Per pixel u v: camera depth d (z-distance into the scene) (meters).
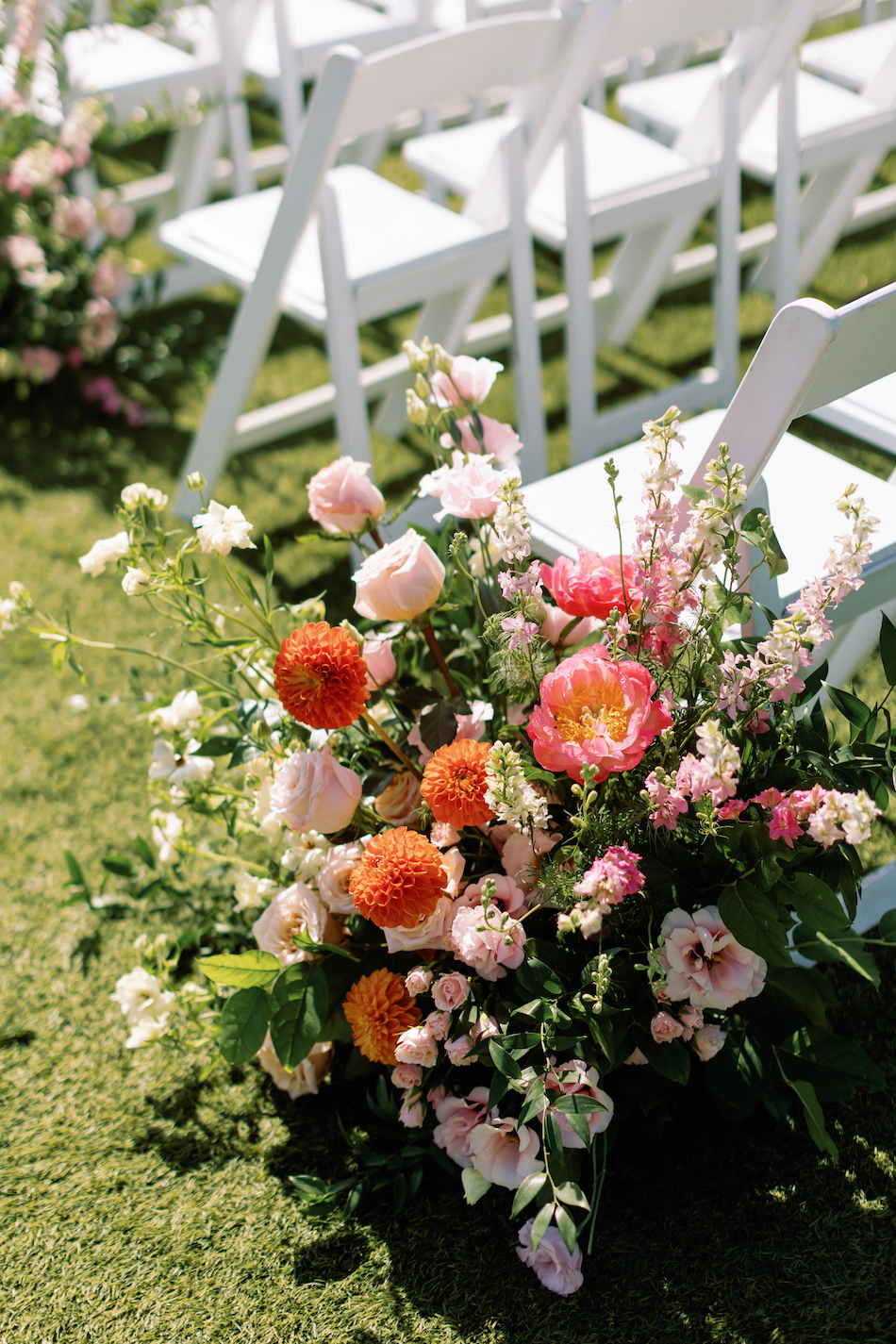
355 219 2.11
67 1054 1.47
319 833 1.27
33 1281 1.23
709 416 1.72
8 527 2.39
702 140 2.24
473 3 2.57
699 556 1.09
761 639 1.14
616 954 1.13
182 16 3.15
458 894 1.23
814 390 1.07
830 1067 1.19
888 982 1.42
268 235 2.04
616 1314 1.14
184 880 1.65
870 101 2.48
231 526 1.18
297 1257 1.22
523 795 1.04
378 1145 1.31
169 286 3.05
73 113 2.74
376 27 2.94
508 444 1.37
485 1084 1.24
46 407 2.75
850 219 3.01
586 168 2.11
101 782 1.87
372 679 1.28
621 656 1.12
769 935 1.05
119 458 2.59
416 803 1.28
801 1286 1.14
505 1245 1.21
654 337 2.87
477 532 1.31
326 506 1.31
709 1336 1.11
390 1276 1.19
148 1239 1.26
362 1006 1.16
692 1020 1.11
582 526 1.48
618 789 1.14
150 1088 1.42
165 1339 1.17
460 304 2.38
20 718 1.99
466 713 1.22
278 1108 1.38
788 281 2.25
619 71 3.70
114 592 2.23
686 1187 1.23
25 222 2.64
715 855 1.11
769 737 1.17
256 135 3.94
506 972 1.17
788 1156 1.25
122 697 1.64
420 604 1.19
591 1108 1.02
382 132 3.24
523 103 1.91
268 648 1.35
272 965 1.21
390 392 2.53
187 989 1.36
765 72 2.08
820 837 0.99
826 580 1.13
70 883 1.55
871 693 1.85
